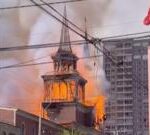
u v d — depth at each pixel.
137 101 164.88
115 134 155.50
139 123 166.38
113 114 162.75
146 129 166.62
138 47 130.25
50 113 128.38
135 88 163.38
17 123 89.75
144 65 130.38
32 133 94.69
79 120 128.38
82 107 130.50
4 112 89.94
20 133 89.25
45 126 99.44
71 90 133.00
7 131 84.31
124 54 127.44
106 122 156.38
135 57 131.00
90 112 133.12
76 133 115.31
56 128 104.44
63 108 127.50
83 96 137.12
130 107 163.62
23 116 92.12
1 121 86.62
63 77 135.12
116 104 161.25
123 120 165.00
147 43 128.12
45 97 134.25
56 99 131.38
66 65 137.38
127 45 125.38
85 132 125.25
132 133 166.00
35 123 96.06
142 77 132.12
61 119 126.62
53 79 135.75
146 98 163.12
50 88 135.50
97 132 134.88
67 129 109.69
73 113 126.44
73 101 128.25
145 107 164.25
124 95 161.88
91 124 132.50
